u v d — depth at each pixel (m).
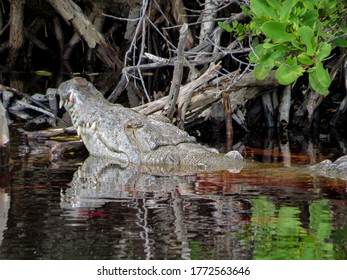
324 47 9.21
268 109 17.09
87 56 25.95
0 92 17.81
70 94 12.94
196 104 15.35
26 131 15.45
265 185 10.56
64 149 13.44
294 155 13.34
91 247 7.57
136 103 18.30
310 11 9.64
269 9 9.59
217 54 16.38
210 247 7.59
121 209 9.10
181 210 9.05
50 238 7.89
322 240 7.83
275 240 7.84
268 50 9.95
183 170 11.77
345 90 17.02
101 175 11.32
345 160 11.53
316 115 17.08
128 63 23.77
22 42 25.28
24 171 11.64
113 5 24.16
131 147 12.38
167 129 12.70
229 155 12.52
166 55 22.30
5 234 8.02
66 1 23.34
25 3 25.52
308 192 10.09
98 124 12.70
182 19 20.80
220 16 19.11
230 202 9.49
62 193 10.01
